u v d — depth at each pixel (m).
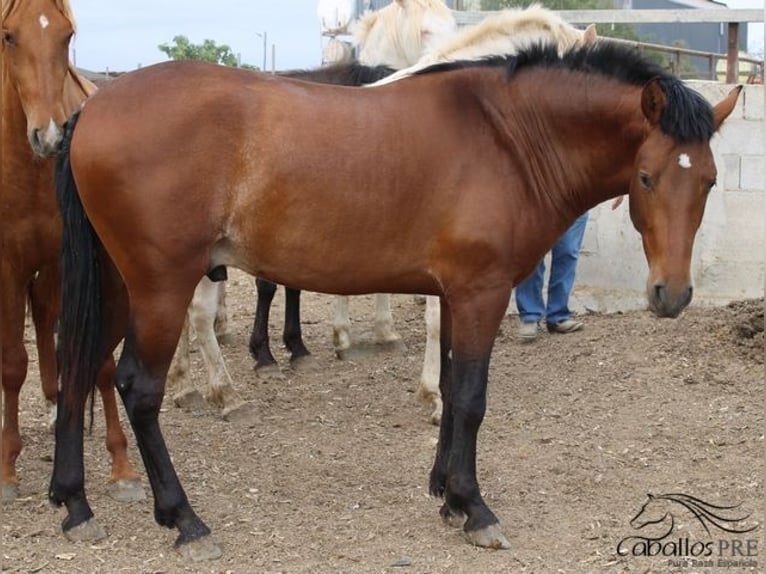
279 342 7.88
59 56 4.48
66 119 4.51
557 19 5.33
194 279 3.85
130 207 3.75
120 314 4.24
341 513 4.42
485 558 3.96
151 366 3.89
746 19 8.02
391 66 6.55
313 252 3.92
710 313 7.63
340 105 3.93
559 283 7.39
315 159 3.83
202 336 5.87
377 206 3.90
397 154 3.91
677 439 5.38
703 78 10.52
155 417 3.94
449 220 3.96
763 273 7.98
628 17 8.18
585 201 4.22
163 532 4.21
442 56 5.21
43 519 4.33
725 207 7.96
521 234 4.05
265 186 3.82
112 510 4.45
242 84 3.87
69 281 3.97
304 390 6.51
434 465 4.59
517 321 8.02
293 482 4.82
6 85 4.46
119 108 3.78
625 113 4.01
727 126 7.87
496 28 5.25
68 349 4.02
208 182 3.78
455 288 4.00
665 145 3.79
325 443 5.45
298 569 3.86
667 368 6.55
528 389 6.35
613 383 6.37
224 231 3.87
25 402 6.21
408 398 6.30
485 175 3.98
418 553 4.00
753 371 6.42
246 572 3.84
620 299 8.12
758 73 10.45
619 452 5.20
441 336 4.48
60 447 4.10
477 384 4.04
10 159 4.41
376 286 4.07
